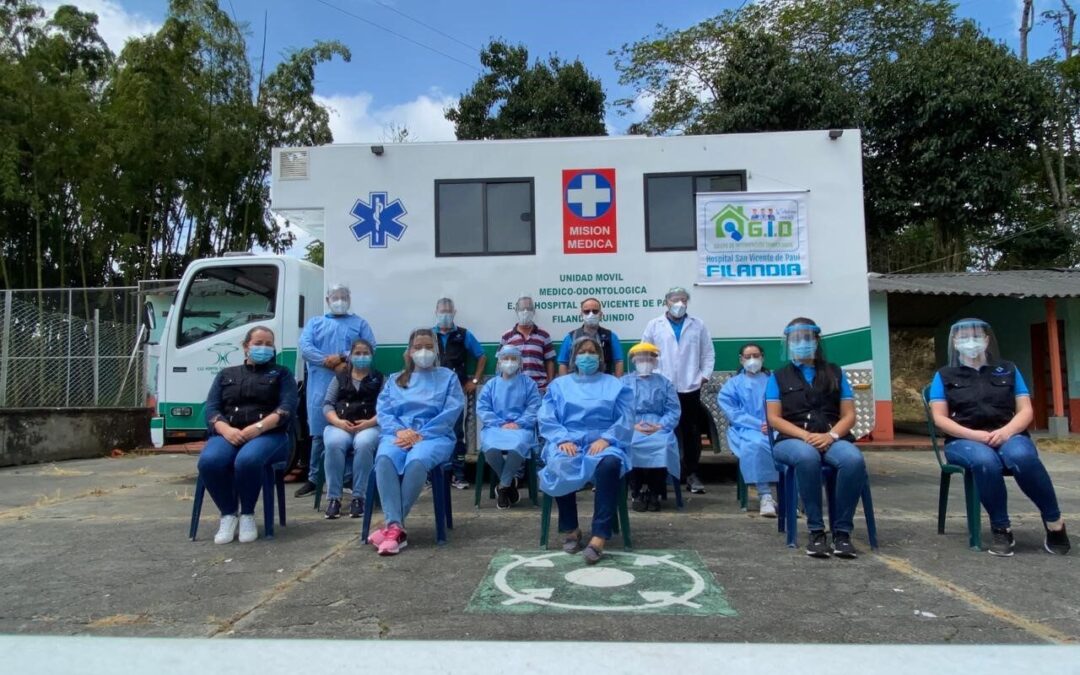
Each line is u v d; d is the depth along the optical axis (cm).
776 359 728
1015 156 1766
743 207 738
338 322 674
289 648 240
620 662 230
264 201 1756
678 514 597
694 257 735
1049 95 1634
